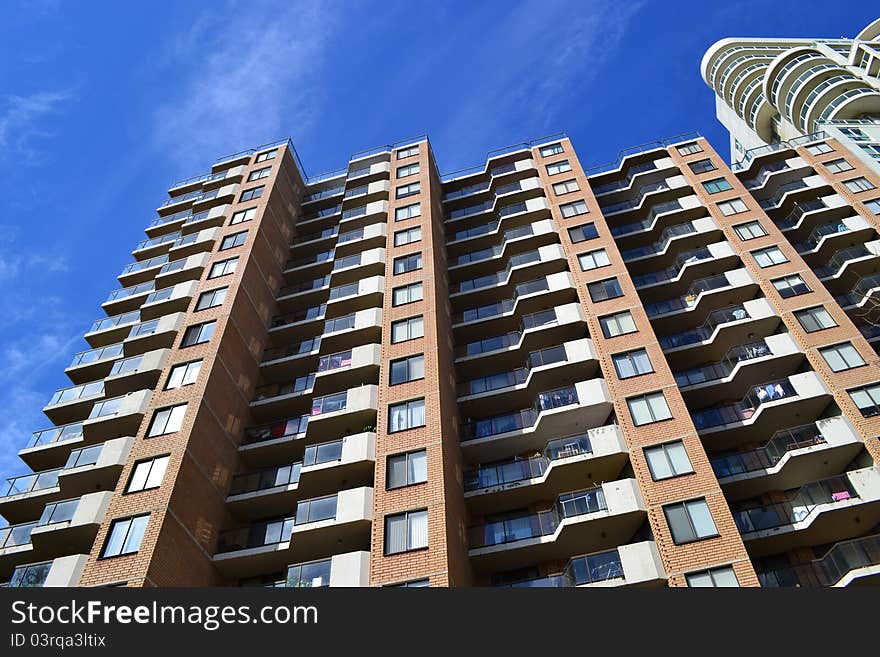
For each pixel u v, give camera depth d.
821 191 42.66
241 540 27.34
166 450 27.70
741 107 91.56
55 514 26.73
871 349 29.52
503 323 37.03
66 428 33.41
